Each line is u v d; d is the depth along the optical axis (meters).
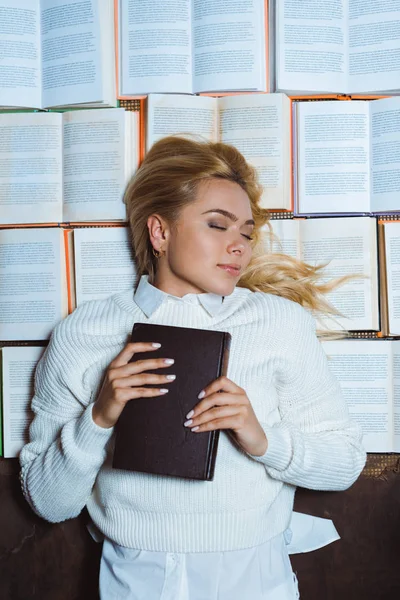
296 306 1.20
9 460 1.50
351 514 1.47
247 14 1.41
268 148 1.40
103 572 1.20
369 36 1.42
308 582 1.48
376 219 1.43
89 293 1.44
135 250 1.35
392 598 1.46
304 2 1.41
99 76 1.42
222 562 1.09
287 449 1.07
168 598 1.08
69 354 1.19
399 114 1.39
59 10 1.45
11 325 1.46
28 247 1.46
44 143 1.46
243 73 1.41
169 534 1.09
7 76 1.45
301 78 1.41
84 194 1.43
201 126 1.42
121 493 1.12
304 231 1.43
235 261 1.12
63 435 1.10
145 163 1.31
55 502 1.16
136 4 1.44
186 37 1.44
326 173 1.42
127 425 1.01
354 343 1.42
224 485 1.08
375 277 1.42
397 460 1.45
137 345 1.01
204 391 0.98
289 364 1.14
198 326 1.15
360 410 1.42
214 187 1.14
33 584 1.51
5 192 1.46
